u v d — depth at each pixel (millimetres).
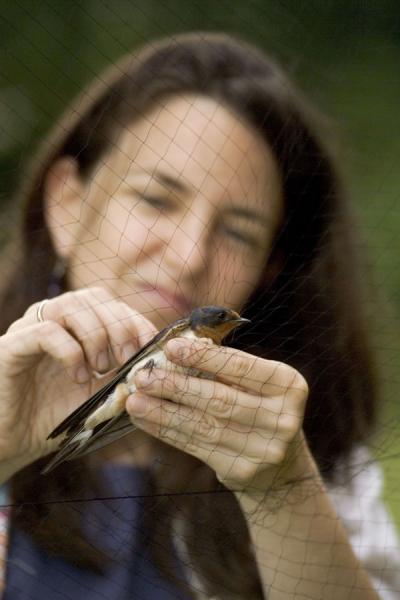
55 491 4352
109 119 4672
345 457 4695
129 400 3838
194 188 4598
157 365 3855
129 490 4410
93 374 4199
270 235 4801
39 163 4812
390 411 4809
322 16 9477
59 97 5195
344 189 5207
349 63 9820
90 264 4641
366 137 8344
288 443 3900
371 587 4312
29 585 4230
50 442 4223
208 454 3943
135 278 4562
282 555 4219
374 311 5051
